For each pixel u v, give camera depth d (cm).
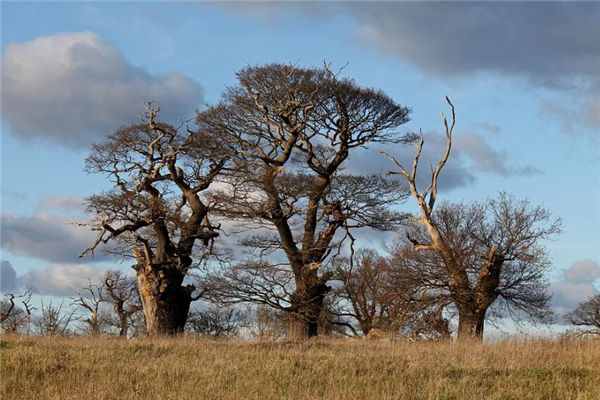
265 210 4078
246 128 4275
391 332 3781
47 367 2055
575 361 2167
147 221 4041
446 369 2038
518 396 1748
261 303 4056
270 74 4181
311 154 4159
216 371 2008
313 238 4175
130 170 4162
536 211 3928
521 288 3869
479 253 3859
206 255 4166
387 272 3984
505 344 2489
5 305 4638
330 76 4206
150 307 4038
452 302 3741
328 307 4531
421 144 3844
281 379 1909
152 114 4109
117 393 1780
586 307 4822
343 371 2028
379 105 4209
